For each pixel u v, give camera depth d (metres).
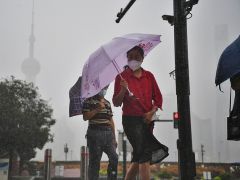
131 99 4.61
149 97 4.67
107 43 4.83
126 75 4.75
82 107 5.64
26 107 36.44
